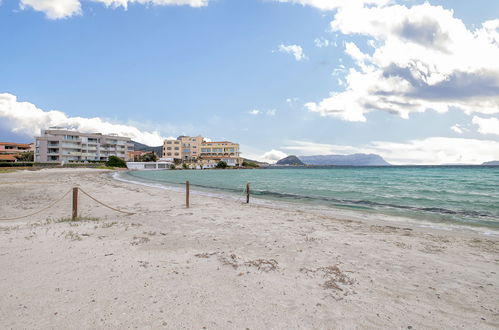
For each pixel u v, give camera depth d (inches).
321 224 426.3
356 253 277.6
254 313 153.9
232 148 6520.7
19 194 780.0
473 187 1214.3
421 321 153.2
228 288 185.0
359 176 2440.9
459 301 179.0
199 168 5457.7
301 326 142.7
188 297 169.6
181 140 6471.5
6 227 357.7
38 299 161.9
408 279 214.1
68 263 222.8
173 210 540.1
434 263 251.9
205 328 136.9
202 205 624.7
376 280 210.4
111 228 356.5
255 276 208.4
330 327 142.9
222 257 249.8
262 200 767.7
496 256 275.4
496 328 147.7
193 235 335.0
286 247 292.5
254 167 7381.9
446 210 605.0
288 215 503.8
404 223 460.4
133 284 185.5
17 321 138.6
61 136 3681.1
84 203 633.6
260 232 361.1
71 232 327.0
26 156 3718.0
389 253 279.9
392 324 148.7
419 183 1492.4
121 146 4510.3
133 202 661.9
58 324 136.7
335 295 181.8
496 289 198.2
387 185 1363.2
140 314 147.8
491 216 531.2
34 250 255.0
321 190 1096.2
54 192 834.8
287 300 171.6
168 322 141.0
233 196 866.8
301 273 218.8
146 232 340.5
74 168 3176.7
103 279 192.5
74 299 162.9
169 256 248.1
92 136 4074.8
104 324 137.5
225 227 388.5
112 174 2466.8
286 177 2338.8
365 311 161.9
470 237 360.2
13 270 206.4
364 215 534.9
